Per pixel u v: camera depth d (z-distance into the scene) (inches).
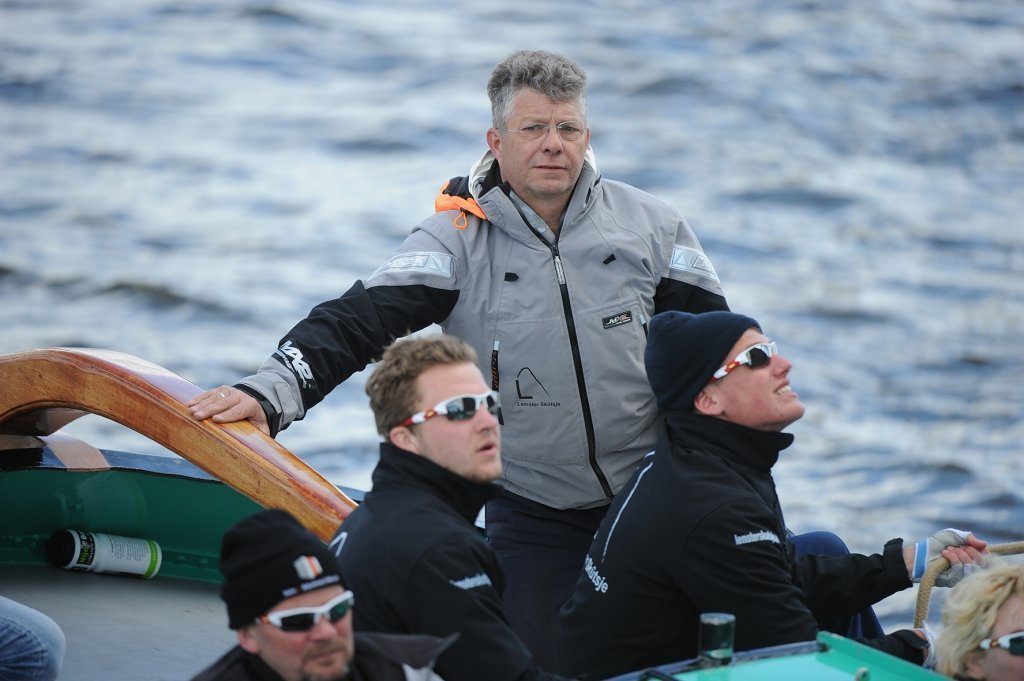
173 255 2738.7
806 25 4899.1
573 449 584.7
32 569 660.1
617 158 3543.3
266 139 3678.6
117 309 2427.4
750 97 4089.6
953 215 3223.4
